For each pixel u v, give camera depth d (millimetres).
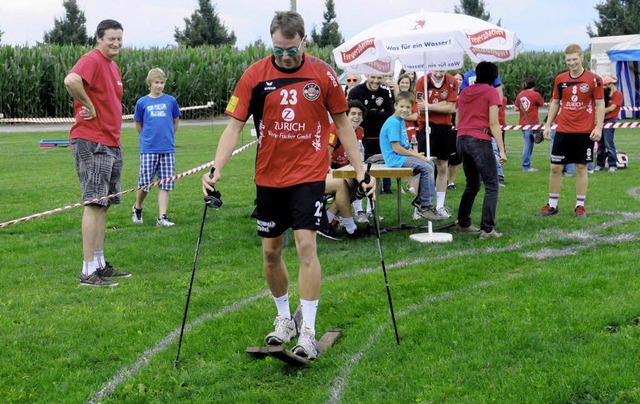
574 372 4047
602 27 60312
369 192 4680
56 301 5957
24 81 32688
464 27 7996
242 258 7379
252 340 4871
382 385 4109
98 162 6512
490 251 7352
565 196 10859
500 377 4070
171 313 5555
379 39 7871
